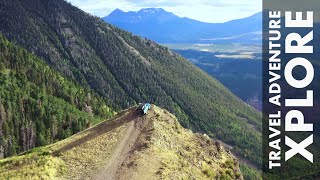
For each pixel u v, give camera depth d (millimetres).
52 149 74438
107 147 70938
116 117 85000
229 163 77750
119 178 60219
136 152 67250
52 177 62812
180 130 82500
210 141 82062
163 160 65000
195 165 70375
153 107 87312
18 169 67312
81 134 80375
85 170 64125
